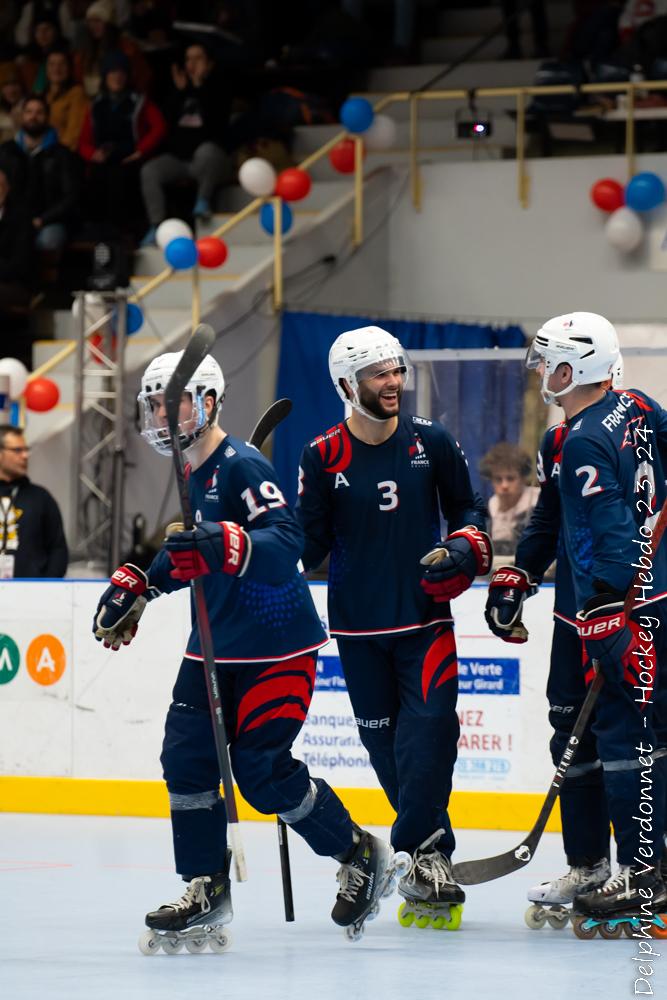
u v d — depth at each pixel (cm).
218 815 1244
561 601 1382
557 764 1393
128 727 2119
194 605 1202
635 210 3388
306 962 1208
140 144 3638
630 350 2628
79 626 2142
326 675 2034
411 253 3659
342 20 3906
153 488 3225
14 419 3145
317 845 1255
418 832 1362
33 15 4062
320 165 3806
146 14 3950
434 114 3900
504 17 3881
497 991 1092
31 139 3644
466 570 1355
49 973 1167
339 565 1408
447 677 1382
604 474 1278
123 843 1883
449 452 1406
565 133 3544
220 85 3666
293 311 3403
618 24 3528
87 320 3194
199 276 3550
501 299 3572
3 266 3491
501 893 1553
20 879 1628
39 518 2455
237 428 3375
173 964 1202
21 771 2173
